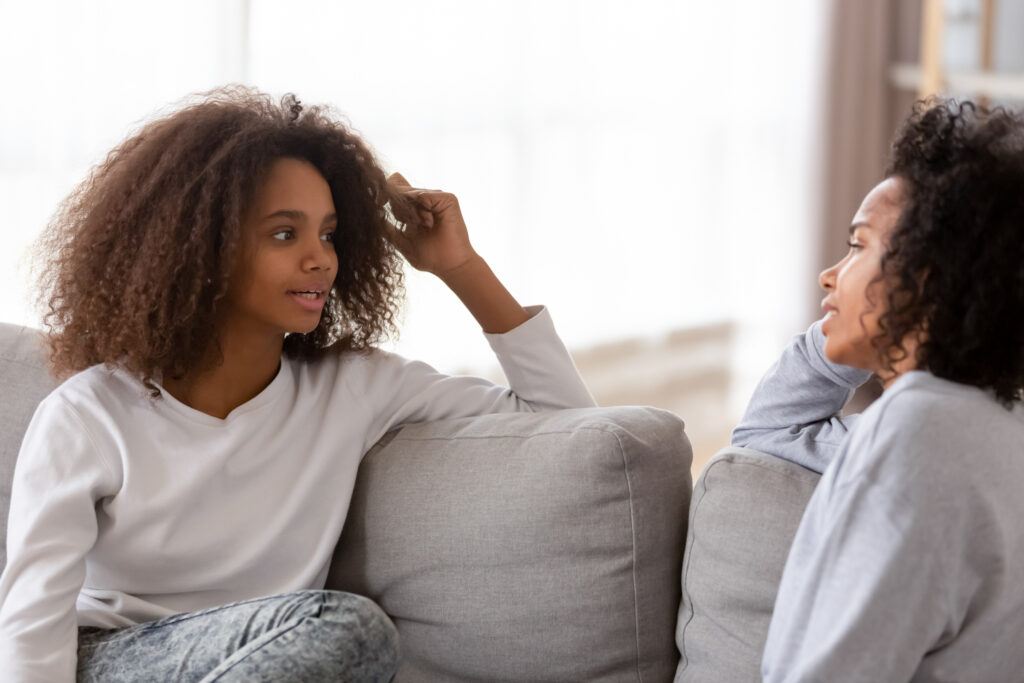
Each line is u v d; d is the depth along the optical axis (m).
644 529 1.62
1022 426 1.24
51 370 1.82
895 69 4.78
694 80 4.44
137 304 1.66
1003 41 4.29
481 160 3.79
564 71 4.02
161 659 1.53
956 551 1.16
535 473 1.65
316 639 1.46
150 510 1.63
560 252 4.10
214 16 3.08
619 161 4.26
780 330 4.79
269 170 1.67
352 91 3.42
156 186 1.68
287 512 1.70
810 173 4.70
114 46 2.92
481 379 1.96
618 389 4.38
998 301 1.20
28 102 2.83
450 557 1.69
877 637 1.14
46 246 1.84
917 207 1.23
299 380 1.80
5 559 1.85
